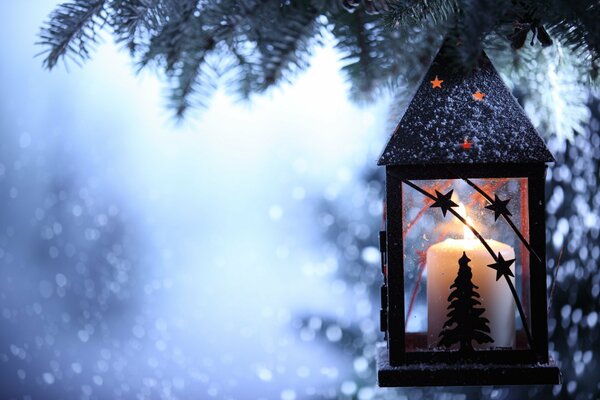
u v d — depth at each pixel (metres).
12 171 4.00
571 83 1.75
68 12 1.64
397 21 1.60
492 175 1.55
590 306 2.56
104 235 3.91
